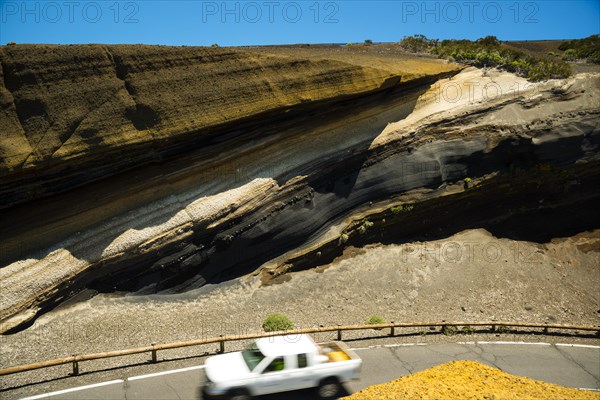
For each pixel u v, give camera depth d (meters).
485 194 23.62
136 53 16.64
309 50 24.06
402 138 22.09
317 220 20.09
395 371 13.86
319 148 20.47
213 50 18.08
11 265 14.87
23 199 15.44
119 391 11.95
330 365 12.09
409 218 22.34
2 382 12.21
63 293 15.34
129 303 16.19
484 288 20.77
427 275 20.83
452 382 13.21
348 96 20.41
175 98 16.91
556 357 16.16
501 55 27.31
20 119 14.93
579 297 21.41
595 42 35.12
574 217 25.12
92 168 16.11
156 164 17.38
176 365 13.37
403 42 29.59
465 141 23.06
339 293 19.03
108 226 16.33
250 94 18.25
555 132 23.84
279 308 17.69
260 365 11.64
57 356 13.74
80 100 15.60
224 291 17.83
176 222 17.22
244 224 18.44
